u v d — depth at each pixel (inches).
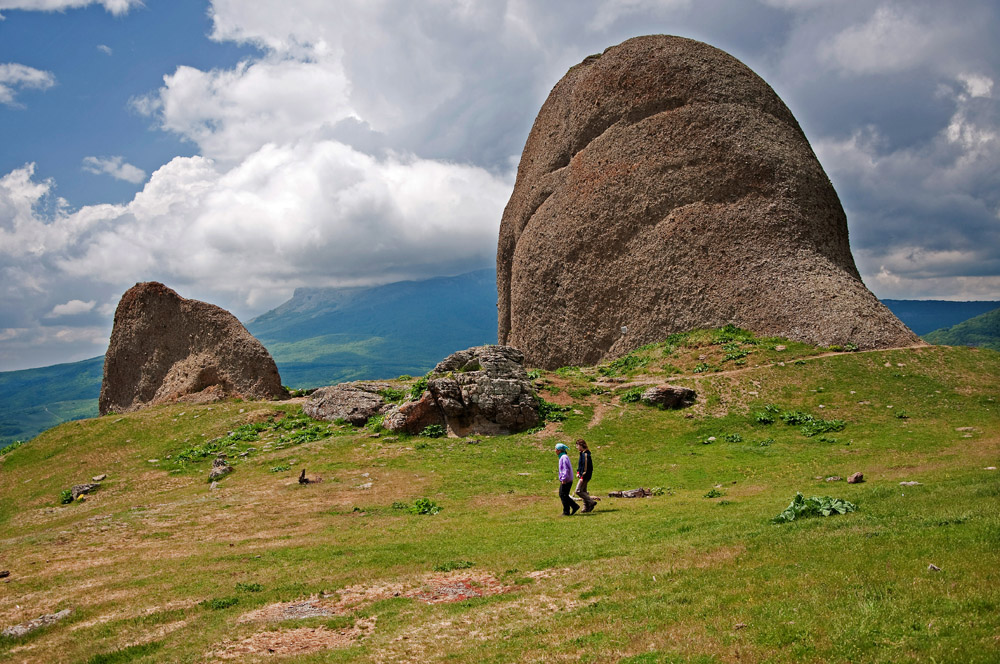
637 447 1201.4
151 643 472.1
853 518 538.9
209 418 1633.9
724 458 1058.7
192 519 897.5
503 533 690.8
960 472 729.0
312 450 1289.4
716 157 1914.4
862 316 1603.1
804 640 323.0
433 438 1309.1
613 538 610.2
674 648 339.0
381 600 517.7
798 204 1850.4
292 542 742.5
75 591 609.9
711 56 2066.9
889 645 305.9
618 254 1998.0
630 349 1919.3
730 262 1813.5
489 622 436.8
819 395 1323.8
